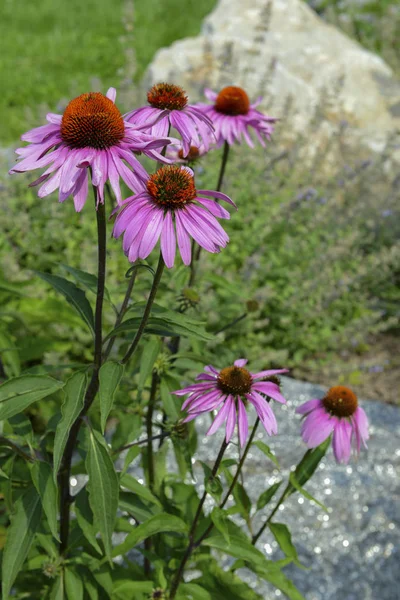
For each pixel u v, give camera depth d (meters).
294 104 1.63
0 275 0.99
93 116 0.42
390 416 1.02
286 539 0.59
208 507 0.86
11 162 1.24
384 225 1.39
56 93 2.18
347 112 1.62
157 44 2.68
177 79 1.59
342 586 0.83
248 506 0.58
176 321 0.49
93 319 0.51
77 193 0.41
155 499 0.58
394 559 0.86
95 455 0.49
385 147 1.44
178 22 2.96
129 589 0.59
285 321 1.10
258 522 0.87
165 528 0.56
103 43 2.61
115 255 1.07
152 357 0.58
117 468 0.85
